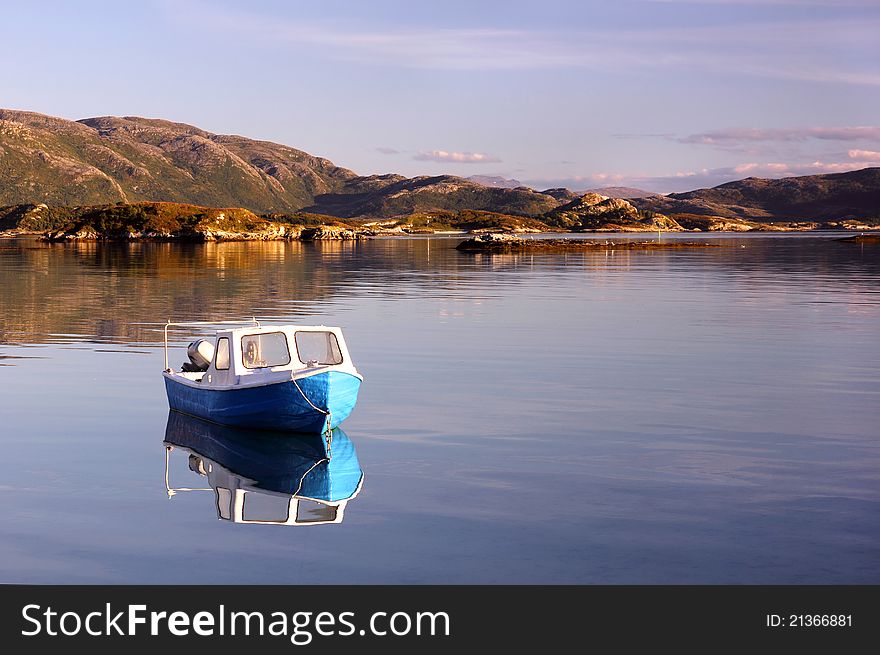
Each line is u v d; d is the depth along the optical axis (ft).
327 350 69.15
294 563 39.99
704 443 60.64
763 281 219.00
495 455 57.77
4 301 163.94
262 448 60.64
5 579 38.58
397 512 46.42
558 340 111.55
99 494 49.93
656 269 276.21
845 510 46.60
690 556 40.45
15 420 68.69
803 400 74.79
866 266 287.89
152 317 137.39
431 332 119.34
